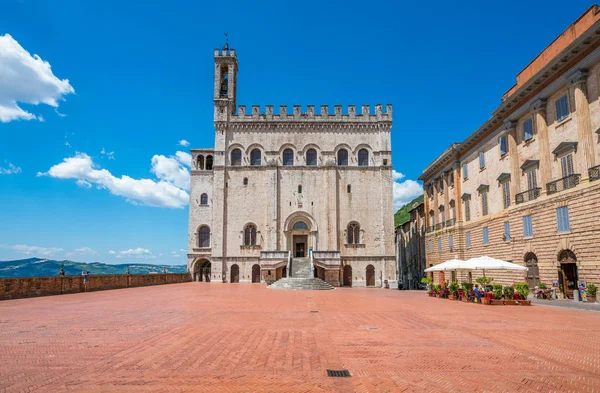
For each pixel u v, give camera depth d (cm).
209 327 1705
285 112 6438
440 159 5547
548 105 3278
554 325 1808
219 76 6625
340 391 888
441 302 3039
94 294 3556
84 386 904
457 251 4984
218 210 6225
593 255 2697
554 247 3108
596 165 2720
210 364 1098
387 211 6228
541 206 3278
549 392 888
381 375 1009
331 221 6156
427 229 6297
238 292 3941
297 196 6244
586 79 2827
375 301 3098
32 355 1186
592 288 2667
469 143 4750
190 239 6450
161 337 1467
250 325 1773
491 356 1206
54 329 1634
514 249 3694
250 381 953
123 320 1894
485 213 4369
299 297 3394
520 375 1013
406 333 1588
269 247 6100
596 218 2673
